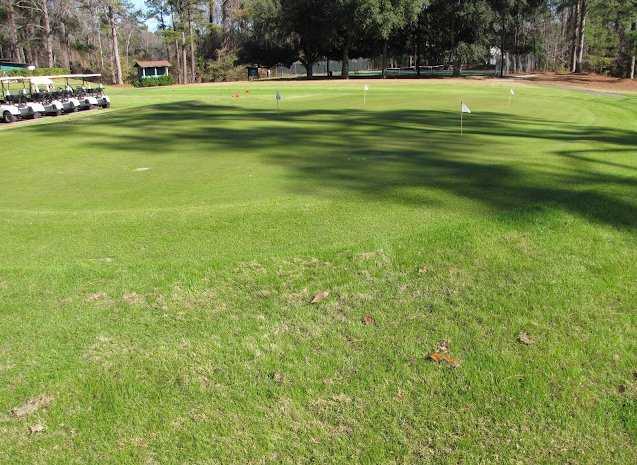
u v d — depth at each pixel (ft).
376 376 10.44
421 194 23.04
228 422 9.39
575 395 9.75
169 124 59.11
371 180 26.68
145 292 14.06
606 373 10.34
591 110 69.51
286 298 13.56
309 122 58.29
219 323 12.53
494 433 8.94
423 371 10.53
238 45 228.43
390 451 8.64
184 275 14.84
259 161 33.88
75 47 234.17
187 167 32.89
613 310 12.49
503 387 10.00
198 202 23.50
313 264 15.26
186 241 17.94
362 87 132.26
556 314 12.34
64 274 15.14
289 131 50.01
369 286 13.94
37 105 75.51
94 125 60.13
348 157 34.22
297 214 20.44
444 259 15.19
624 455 8.44
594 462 8.32
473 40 173.68
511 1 159.33
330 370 10.68
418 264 14.98
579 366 10.54
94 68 241.35
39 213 21.98
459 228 17.21
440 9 172.24
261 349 11.45
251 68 223.10
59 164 35.37
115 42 214.28
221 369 10.82
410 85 136.77
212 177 29.35
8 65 163.73
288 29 182.80
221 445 8.89
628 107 73.82
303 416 9.46
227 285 14.29
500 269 14.52
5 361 11.28
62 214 21.66
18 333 12.32
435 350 11.21
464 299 13.12
